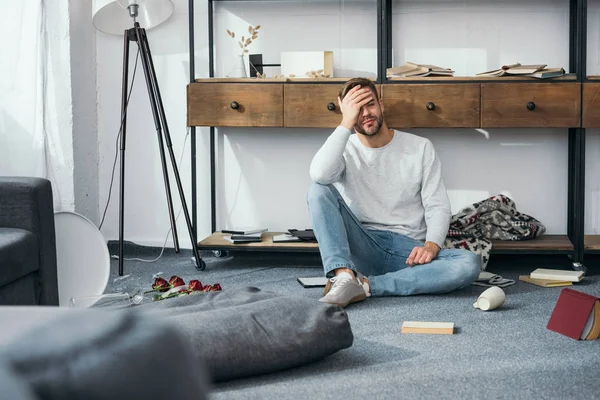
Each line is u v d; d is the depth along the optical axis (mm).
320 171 2967
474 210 3621
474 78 3449
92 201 4020
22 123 3773
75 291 2809
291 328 1924
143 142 4031
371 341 2254
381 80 3492
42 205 2541
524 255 3787
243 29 3896
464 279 2883
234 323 1869
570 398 1725
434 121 3439
